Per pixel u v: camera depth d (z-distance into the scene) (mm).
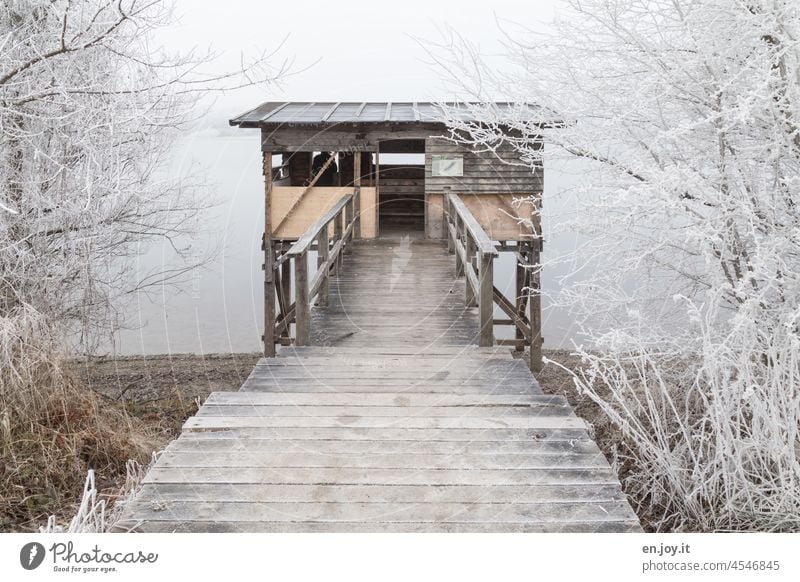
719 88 4281
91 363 10422
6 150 6941
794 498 3832
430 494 3695
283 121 11195
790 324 3736
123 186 7609
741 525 4137
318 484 3783
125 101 6984
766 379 4055
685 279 5473
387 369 5926
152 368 11477
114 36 6547
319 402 5035
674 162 4957
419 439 4348
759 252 4051
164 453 4148
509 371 5840
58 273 7316
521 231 11758
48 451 5133
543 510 3555
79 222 7383
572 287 5293
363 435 4406
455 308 8297
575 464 4020
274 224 11781
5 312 6559
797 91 4148
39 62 6367
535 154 5824
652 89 4895
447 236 11680
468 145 11664
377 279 9656
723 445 4203
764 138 4676
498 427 4535
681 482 4512
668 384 5375
